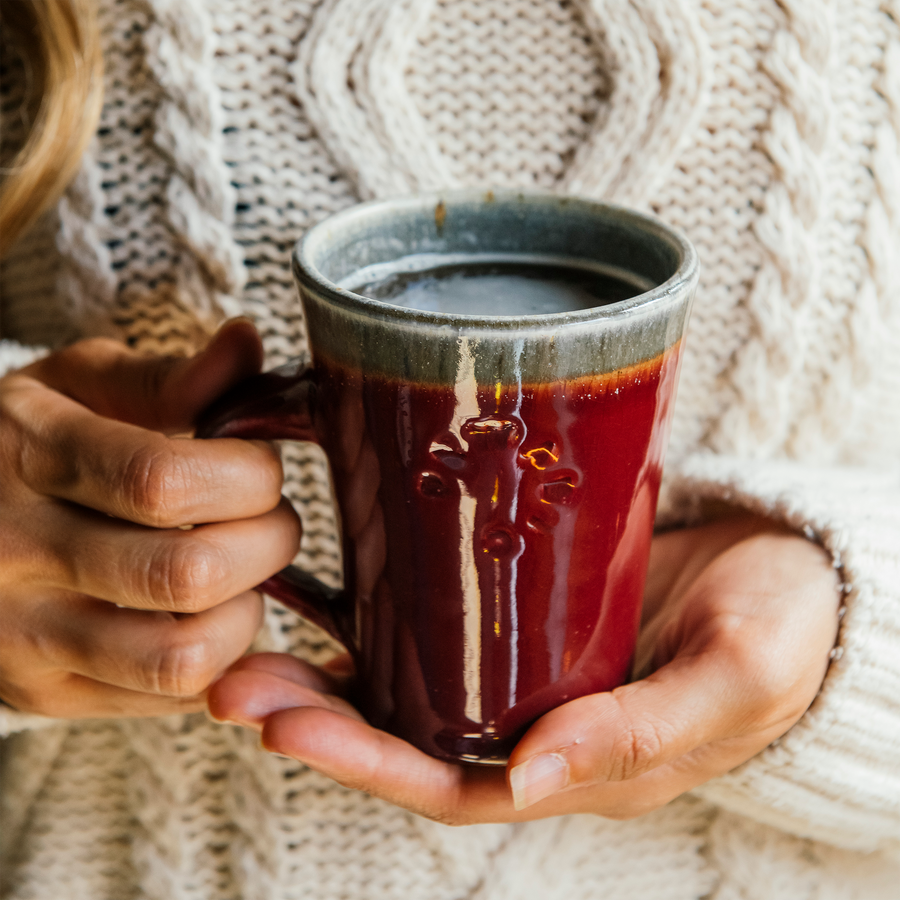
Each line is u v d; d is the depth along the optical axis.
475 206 0.39
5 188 0.43
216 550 0.36
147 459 0.36
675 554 0.45
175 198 0.44
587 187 0.45
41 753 0.49
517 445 0.33
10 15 0.42
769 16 0.43
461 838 0.48
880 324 0.46
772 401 0.46
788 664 0.38
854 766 0.42
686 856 0.50
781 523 0.43
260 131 0.44
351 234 0.38
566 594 0.35
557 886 0.49
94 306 0.46
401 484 0.34
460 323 0.32
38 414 0.38
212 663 0.37
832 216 0.45
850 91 0.44
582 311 0.33
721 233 0.45
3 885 0.50
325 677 0.40
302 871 0.49
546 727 0.36
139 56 0.44
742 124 0.44
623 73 0.43
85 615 0.38
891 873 0.49
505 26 0.43
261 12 0.43
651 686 0.37
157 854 0.49
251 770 0.48
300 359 0.37
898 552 0.41
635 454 0.34
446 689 0.36
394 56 0.43
